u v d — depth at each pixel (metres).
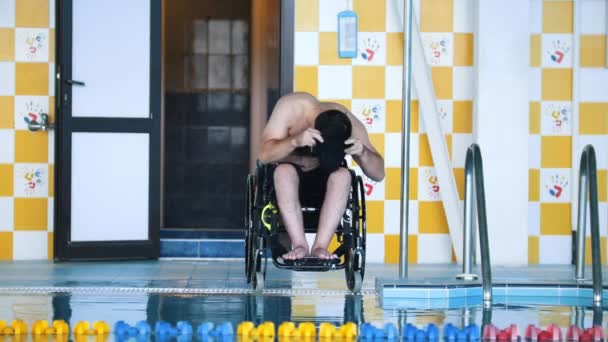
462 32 34.03
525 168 33.22
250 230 25.28
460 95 34.03
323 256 23.14
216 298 24.06
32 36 33.91
